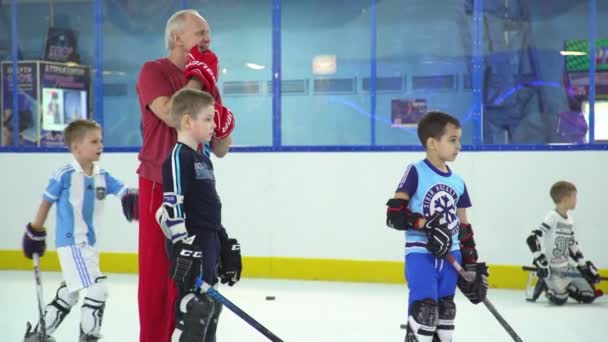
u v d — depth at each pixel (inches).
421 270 237.8
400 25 545.0
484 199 513.7
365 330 368.5
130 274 561.9
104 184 309.9
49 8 595.2
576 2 517.3
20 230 588.7
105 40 586.9
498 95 526.9
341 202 538.0
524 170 508.7
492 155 513.0
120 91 585.9
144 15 582.6
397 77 546.6
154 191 244.4
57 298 301.6
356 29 550.9
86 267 297.1
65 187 300.5
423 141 251.1
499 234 510.6
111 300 451.2
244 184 552.4
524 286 504.4
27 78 598.5
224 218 555.2
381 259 531.2
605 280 471.5
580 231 500.4
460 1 535.2
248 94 566.9
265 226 549.0
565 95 519.5
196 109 218.7
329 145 549.0
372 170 534.0
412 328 235.8
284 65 558.9
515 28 524.4
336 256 537.6
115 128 588.1
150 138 246.5
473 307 431.8
